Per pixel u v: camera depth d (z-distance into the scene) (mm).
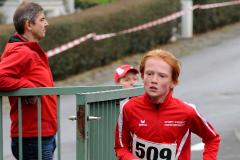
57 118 13961
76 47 41094
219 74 40125
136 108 11531
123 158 11570
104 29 43531
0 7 58188
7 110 32281
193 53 47375
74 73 41500
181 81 38375
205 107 31531
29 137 14266
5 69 13758
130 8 46344
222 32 55719
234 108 31281
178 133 11484
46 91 13820
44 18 14820
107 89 14461
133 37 46938
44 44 38719
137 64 44812
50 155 14562
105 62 44094
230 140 25391
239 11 59656
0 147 14070
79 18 41438
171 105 11438
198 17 54688
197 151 23734
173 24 51281
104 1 62469
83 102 12953
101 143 13641
